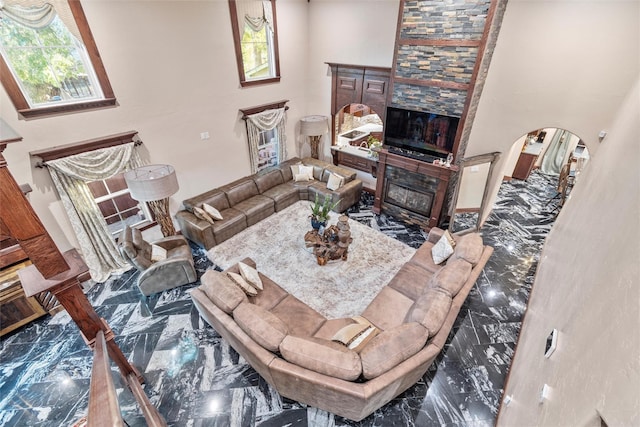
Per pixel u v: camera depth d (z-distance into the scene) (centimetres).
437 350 259
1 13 322
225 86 546
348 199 627
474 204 538
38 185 385
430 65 459
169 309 404
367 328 301
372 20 551
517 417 196
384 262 481
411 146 535
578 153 747
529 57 425
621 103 371
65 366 340
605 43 376
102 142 420
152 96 459
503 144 491
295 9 602
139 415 278
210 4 479
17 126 355
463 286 317
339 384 235
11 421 293
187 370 329
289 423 284
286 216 607
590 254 178
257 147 645
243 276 364
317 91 692
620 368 82
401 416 287
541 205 645
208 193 570
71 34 367
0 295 354
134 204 514
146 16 419
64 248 429
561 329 174
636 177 144
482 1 384
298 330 323
